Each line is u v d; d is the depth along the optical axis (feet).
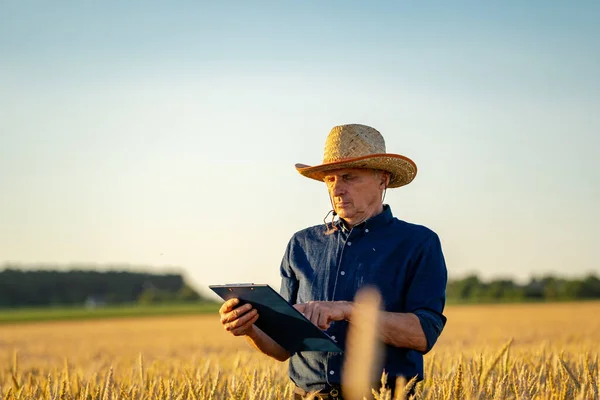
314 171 13.41
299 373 13.20
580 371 16.61
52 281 365.81
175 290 384.47
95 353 59.67
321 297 13.17
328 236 13.69
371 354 10.28
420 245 12.87
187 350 56.39
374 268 12.83
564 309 172.55
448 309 183.62
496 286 267.39
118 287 375.66
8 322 178.70
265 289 11.21
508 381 12.29
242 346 62.03
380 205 13.42
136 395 13.58
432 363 16.42
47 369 29.96
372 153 13.17
